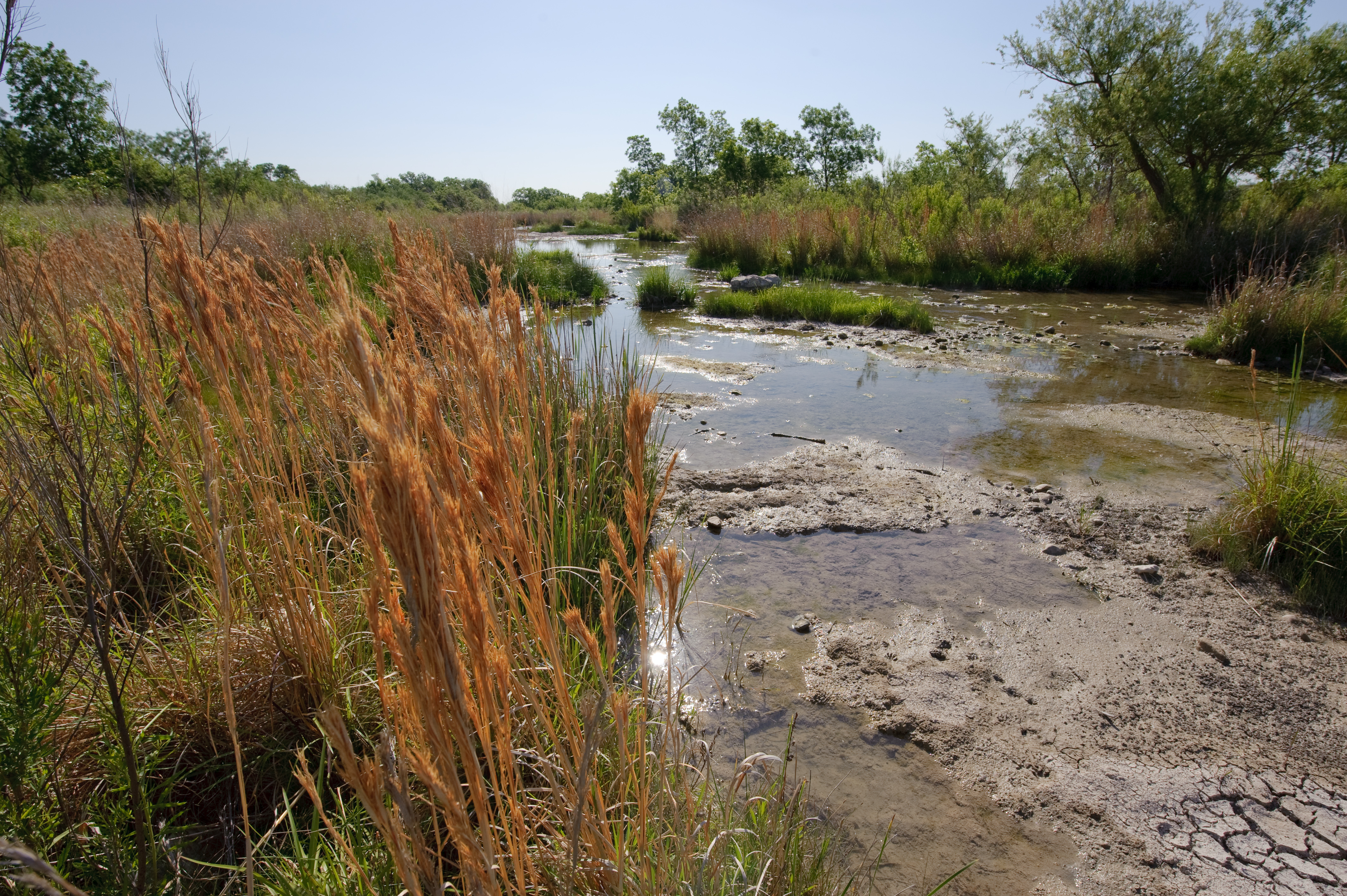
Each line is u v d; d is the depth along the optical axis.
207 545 2.26
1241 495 4.46
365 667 2.39
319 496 3.15
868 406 7.45
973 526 4.78
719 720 2.98
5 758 1.65
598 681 2.18
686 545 4.46
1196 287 15.88
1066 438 6.49
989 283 16.45
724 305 12.86
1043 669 3.35
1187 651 3.47
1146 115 16.50
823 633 3.61
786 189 27.72
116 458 2.67
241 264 2.34
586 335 10.08
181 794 2.16
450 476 1.27
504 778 1.29
